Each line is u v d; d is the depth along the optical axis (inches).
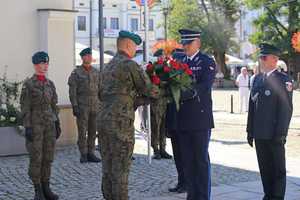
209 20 2399.1
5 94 471.8
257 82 284.8
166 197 311.4
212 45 2384.4
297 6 2097.7
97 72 430.6
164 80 251.1
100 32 593.9
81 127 422.3
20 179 365.7
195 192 274.7
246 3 2269.9
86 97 421.4
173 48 366.9
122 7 3154.5
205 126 269.1
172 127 276.8
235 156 462.6
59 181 356.8
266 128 278.8
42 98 294.5
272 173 285.0
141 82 236.4
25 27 495.8
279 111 276.1
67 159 440.1
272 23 2169.0
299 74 1955.0
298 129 664.4
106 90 237.5
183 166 280.7
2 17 485.1
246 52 2549.2
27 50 497.0
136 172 385.1
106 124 235.3
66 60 513.3
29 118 292.7
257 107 282.4
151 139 435.8
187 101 267.7
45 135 297.4
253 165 418.3
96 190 331.0
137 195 316.8
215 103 1216.8
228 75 2404.0
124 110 234.7
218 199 306.7
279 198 283.4
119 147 235.3
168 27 2412.6
